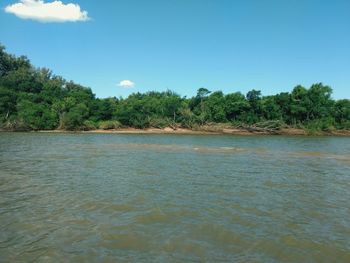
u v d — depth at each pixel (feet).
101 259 33.17
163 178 77.87
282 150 163.53
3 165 94.27
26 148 149.59
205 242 38.01
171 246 36.65
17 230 40.78
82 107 350.84
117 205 52.49
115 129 352.28
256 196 60.90
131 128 359.05
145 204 53.52
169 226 43.11
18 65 533.96
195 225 43.65
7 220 44.42
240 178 79.87
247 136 304.91
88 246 36.29
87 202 53.98
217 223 44.62
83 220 44.91
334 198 60.39
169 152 143.43
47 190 62.44
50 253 34.40
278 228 43.19
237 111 372.99
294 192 65.00
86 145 174.70
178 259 33.42
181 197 58.85
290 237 40.04
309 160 121.70
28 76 458.91
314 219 47.37
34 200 54.85
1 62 503.61
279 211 51.08
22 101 351.87
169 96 428.97
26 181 70.95
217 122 370.53
